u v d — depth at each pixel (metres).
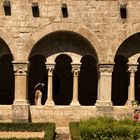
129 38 33.88
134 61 34.03
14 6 32.75
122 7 32.75
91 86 41.00
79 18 32.84
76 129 27.47
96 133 24.64
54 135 28.20
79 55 33.84
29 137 26.14
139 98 40.25
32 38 32.72
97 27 32.91
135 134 24.25
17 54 32.66
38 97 33.78
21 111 32.28
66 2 32.81
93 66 40.88
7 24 32.69
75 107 33.06
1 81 40.53
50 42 33.66
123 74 40.94
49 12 32.78
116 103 40.94
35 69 40.56
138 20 33.00
